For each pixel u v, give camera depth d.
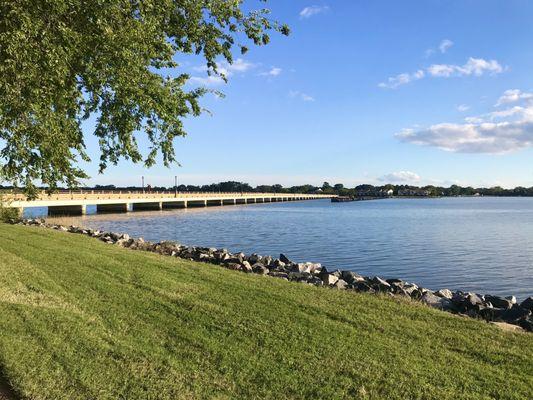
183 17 9.25
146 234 44.06
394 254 31.17
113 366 6.27
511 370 6.66
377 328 8.23
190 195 104.31
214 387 5.86
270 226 55.00
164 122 9.38
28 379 5.80
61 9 7.06
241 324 8.13
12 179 9.30
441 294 14.83
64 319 8.01
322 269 18.73
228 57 9.87
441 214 88.12
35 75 7.30
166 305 9.16
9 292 9.57
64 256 14.43
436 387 6.02
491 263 27.48
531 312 12.66
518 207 132.25
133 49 8.22
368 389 5.95
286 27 9.81
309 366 6.51
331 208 120.62
